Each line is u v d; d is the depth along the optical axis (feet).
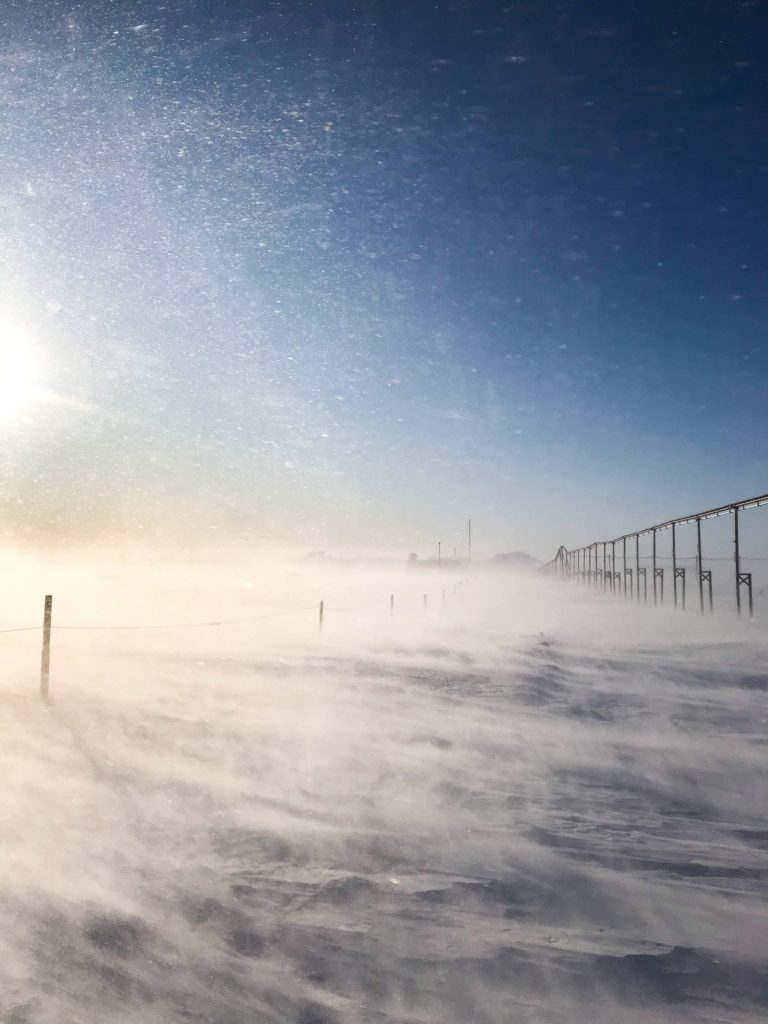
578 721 39.40
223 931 13.94
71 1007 11.05
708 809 23.88
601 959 13.19
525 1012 11.44
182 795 23.73
